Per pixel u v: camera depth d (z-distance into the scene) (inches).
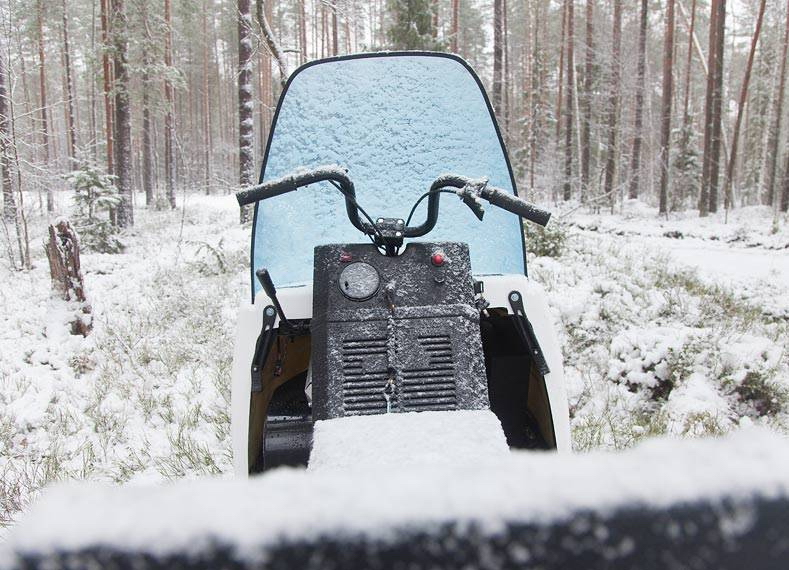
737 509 17.4
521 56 2377.0
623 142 1861.5
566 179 1553.9
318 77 129.4
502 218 122.5
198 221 1171.3
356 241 120.1
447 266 92.4
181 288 415.5
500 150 124.9
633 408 232.4
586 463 18.6
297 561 16.3
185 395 259.4
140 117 1851.6
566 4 1777.8
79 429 238.8
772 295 417.4
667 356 243.3
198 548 16.1
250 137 904.9
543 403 114.4
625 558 17.1
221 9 2394.2
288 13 2139.5
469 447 69.8
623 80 1708.9
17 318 372.2
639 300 331.9
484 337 127.0
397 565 16.6
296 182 96.6
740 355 244.1
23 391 276.8
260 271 97.0
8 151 655.1
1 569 15.7
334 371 84.1
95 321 365.4
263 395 116.0
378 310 88.5
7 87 648.4
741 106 1255.5
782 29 2026.3
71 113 1581.0
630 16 2057.1
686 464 18.3
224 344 309.0
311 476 19.2
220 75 3203.7
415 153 124.6
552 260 421.7
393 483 17.9
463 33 2309.3
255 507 17.1
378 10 1920.5
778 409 231.8
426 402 82.0
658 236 1021.8
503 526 17.0
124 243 783.7
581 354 271.1
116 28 1037.8
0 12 659.4
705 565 17.3
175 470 196.2
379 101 127.3
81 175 775.7
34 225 1014.4
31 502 173.8
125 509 16.9
